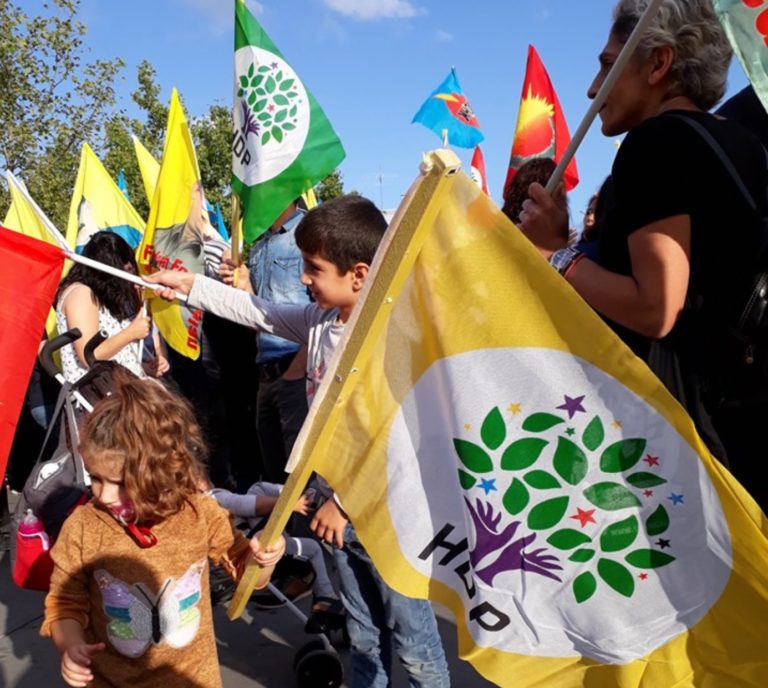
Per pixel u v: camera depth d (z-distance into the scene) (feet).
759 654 5.33
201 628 7.52
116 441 6.90
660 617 5.54
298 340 9.06
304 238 7.87
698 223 6.37
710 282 6.54
